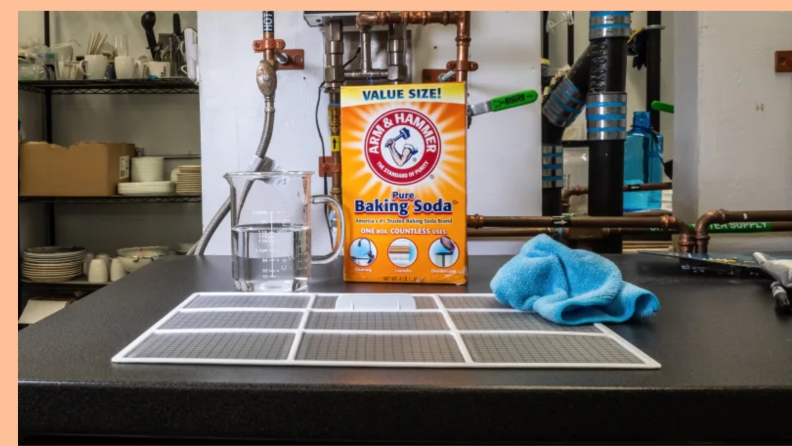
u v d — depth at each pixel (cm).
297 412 43
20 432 45
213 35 136
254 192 78
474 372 46
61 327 59
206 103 137
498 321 60
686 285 81
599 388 42
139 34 284
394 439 43
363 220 81
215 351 50
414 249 80
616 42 119
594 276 64
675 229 113
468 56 129
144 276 88
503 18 134
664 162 227
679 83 141
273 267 75
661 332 57
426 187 79
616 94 120
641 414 42
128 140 288
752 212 110
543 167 143
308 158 136
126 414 44
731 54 131
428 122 79
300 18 134
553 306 59
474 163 136
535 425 43
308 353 50
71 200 264
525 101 103
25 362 49
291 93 135
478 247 139
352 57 134
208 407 44
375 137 80
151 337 54
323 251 136
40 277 256
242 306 66
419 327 58
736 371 46
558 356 49
